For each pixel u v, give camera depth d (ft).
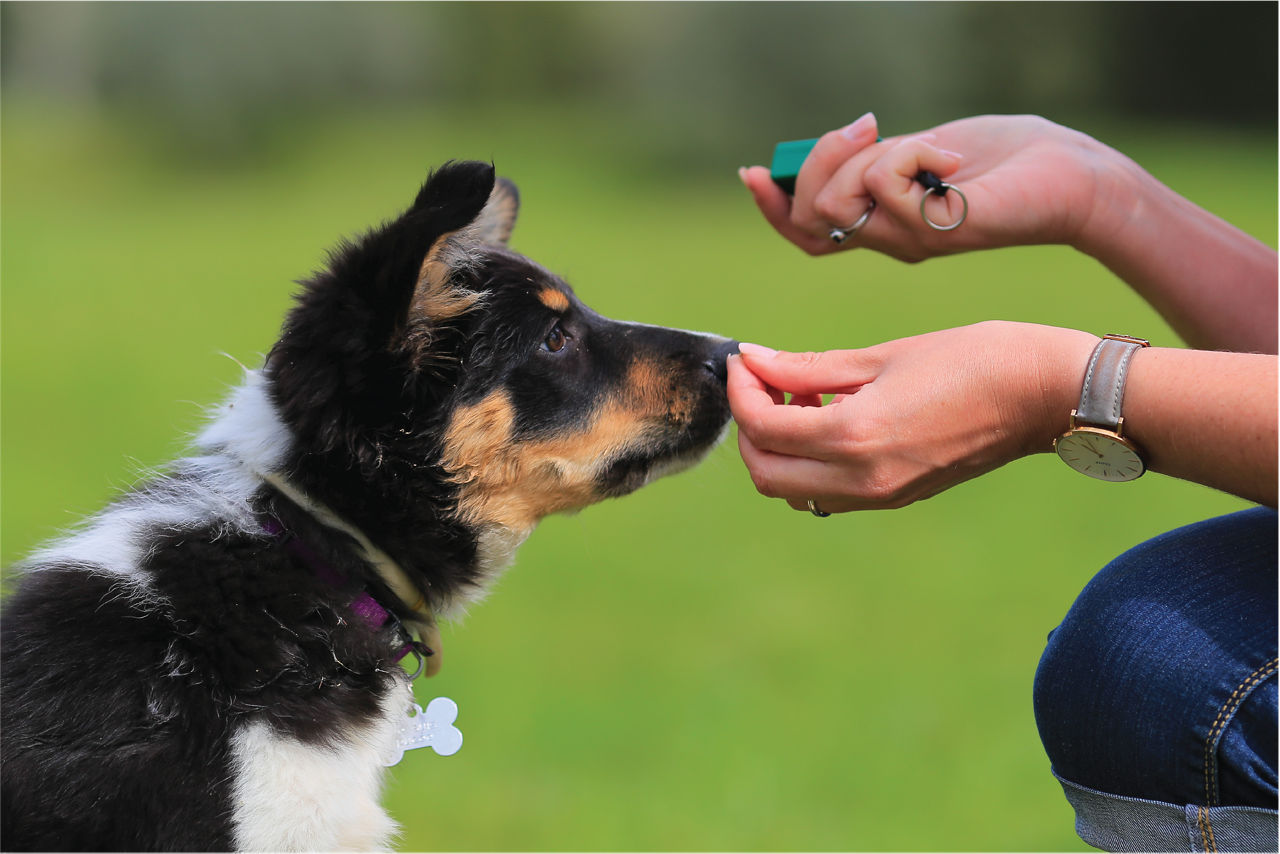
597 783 15.98
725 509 28.07
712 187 84.38
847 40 88.94
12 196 80.94
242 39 96.07
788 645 20.12
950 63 88.89
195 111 94.43
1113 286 50.52
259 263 60.13
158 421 32.04
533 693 18.38
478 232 10.80
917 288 51.06
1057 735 7.64
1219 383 6.47
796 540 25.77
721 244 64.34
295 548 9.13
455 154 89.66
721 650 19.95
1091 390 6.78
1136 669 7.16
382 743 9.09
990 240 10.10
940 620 21.16
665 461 10.89
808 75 89.61
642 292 50.31
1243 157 74.64
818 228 10.81
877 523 26.81
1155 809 7.14
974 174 10.59
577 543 25.72
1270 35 85.51
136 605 8.58
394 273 9.06
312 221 72.23
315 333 9.21
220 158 91.86
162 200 80.84
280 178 87.15
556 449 10.41
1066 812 15.11
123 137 93.04
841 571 23.76
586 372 10.67
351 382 9.18
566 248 62.80
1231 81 87.15
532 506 10.52
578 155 90.89
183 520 9.08
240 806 8.17
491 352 10.16
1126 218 9.80
